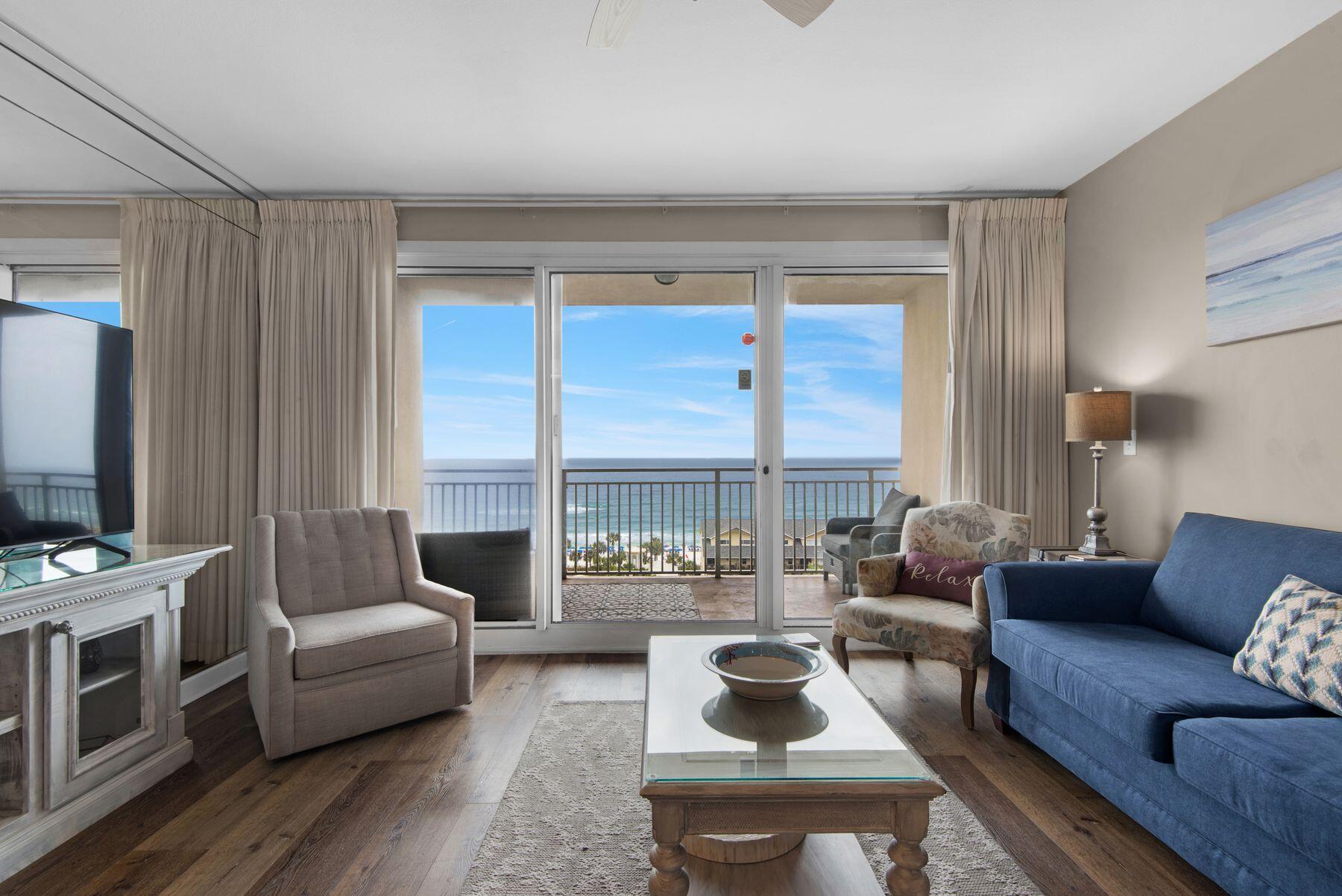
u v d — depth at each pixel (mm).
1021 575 2613
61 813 1956
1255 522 2383
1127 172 3201
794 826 1429
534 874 1785
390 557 3238
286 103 2705
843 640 3150
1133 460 3186
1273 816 1407
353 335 3617
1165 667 2031
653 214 3801
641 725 2766
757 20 2209
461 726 2775
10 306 2098
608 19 1653
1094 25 2258
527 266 3857
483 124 2902
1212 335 2688
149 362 3303
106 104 2678
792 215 3816
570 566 4062
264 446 3521
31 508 2160
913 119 2895
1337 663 1714
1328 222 2221
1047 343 3709
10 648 1884
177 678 2441
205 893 1713
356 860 1853
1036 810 2109
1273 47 2393
